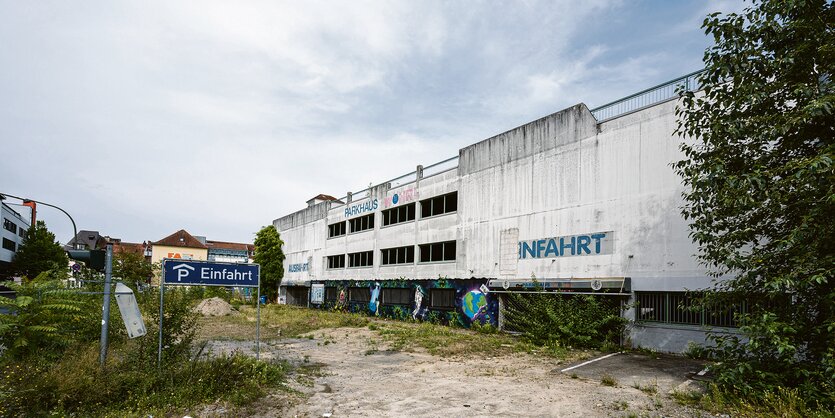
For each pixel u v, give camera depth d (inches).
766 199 322.7
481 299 907.4
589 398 339.3
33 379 289.3
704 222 367.6
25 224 2817.4
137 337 357.7
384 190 1291.8
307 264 1744.6
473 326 901.2
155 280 2394.2
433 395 347.9
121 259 2049.7
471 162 978.1
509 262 855.1
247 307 1528.1
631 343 626.8
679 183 598.5
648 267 622.8
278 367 405.1
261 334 768.9
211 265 380.8
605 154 698.8
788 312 317.4
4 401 264.7
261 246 2022.6
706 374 421.1
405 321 1101.1
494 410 307.9
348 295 1424.7
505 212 876.6
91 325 482.0
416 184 1153.4
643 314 629.0
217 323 953.5
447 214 1035.9
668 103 622.8
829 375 284.8
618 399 335.9
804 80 327.3
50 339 414.3
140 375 316.8
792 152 345.4
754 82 337.4
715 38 363.9
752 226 351.3
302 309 1502.2
